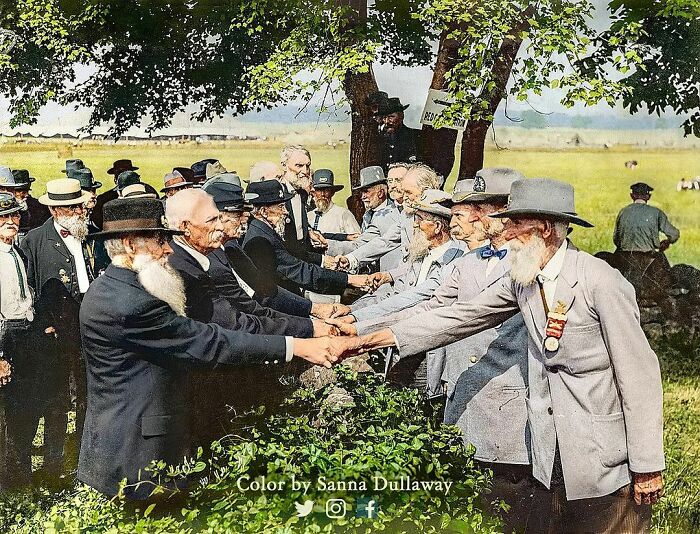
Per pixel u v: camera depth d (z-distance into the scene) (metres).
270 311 4.44
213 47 5.17
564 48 5.11
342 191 5.09
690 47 5.42
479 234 3.82
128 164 5.20
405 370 4.39
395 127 5.13
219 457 3.85
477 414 3.75
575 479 3.24
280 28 5.16
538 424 3.36
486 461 3.71
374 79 5.12
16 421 4.64
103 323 3.62
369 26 5.11
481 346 3.78
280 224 4.84
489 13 5.04
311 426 3.86
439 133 5.17
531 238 3.23
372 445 3.41
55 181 4.79
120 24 5.12
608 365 3.21
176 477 3.74
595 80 5.24
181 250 4.20
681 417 5.10
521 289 3.35
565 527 3.44
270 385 4.26
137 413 3.69
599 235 6.09
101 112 5.19
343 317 4.53
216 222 4.19
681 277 6.10
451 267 4.41
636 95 5.46
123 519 3.58
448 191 5.20
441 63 5.14
